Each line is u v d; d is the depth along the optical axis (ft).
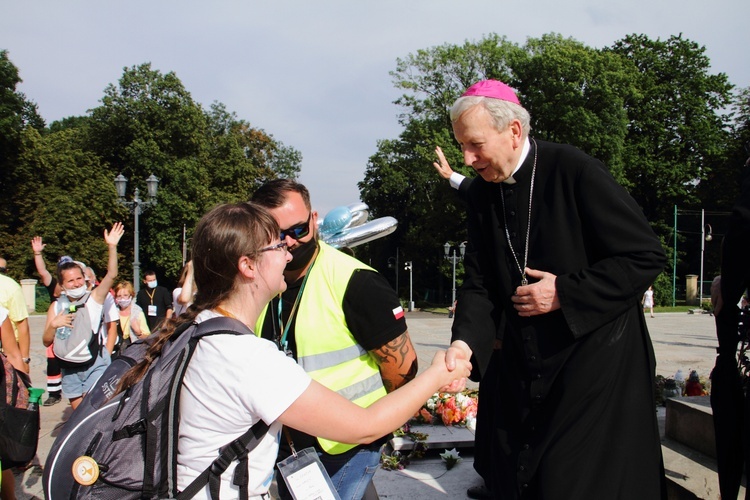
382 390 8.14
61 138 133.80
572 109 98.73
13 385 10.48
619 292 7.41
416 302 152.76
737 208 7.91
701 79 122.11
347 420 5.19
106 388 5.50
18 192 113.60
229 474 5.08
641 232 7.63
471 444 16.17
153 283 32.65
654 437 7.82
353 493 7.89
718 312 8.71
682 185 125.39
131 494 4.99
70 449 5.05
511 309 8.50
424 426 17.48
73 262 18.85
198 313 5.52
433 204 118.42
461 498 13.42
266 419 5.03
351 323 7.74
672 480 10.48
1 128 103.65
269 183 8.05
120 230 19.07
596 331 7.75
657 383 21.50
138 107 118.11
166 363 5.22
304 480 6.42
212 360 5.10
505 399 8.56
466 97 8.00
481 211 9.07
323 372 7.77
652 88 117.91
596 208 7.71
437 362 6.31
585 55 100.32
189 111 122.62
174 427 5.04
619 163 101.86
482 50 109.19
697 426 11.77
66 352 18.19
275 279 5.67
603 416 7.61
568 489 7.41
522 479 7.91
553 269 8.05
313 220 8.04
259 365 5.08
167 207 115.34
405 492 13.78
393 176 163.73
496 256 8.67
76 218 108.27
